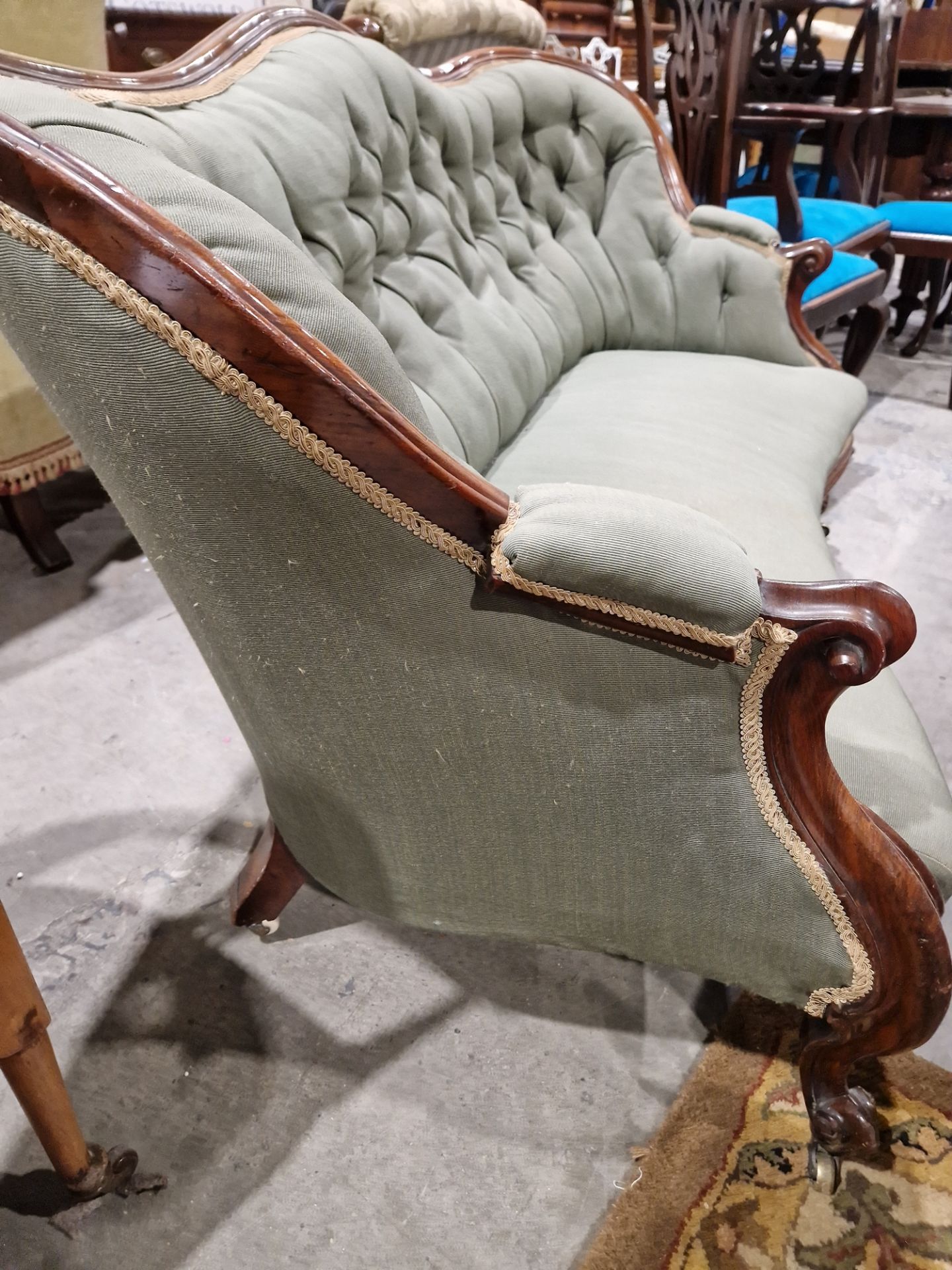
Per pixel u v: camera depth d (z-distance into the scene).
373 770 0.75
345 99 1.06
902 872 0.67
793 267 1.62
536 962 1.07
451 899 0.83
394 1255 0.81
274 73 1.00
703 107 2.24
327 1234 0.82
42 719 1.43
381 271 1.15
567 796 0.71
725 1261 0.80
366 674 0.68
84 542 1.92
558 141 1.59
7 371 1.55
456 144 1.32
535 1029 1.00
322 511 0.57
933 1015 0.71
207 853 1.21
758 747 0.65
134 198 0.49
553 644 0.62
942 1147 0.88
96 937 1.09
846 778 0.73
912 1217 0.83
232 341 0.50
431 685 0.67
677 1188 0.85
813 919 0.70
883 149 2.65
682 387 1.48
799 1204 0.84
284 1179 0.86
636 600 0.58
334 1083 0.94
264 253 0.59
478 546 0.59
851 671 0.58
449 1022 1.00
